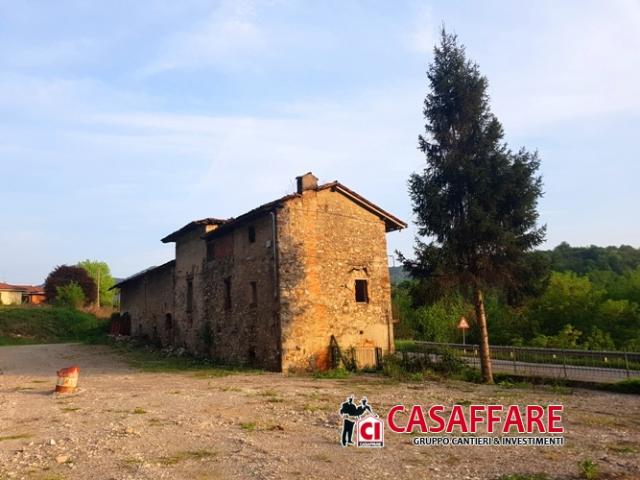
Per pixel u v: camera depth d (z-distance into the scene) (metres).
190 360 25.25
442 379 18.78
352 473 7.00
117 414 11.33
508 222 19.19
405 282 23.70
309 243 21.48
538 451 8.27
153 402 12.93
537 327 40.50
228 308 24.11
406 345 30.11
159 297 33.19
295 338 20.41
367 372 21.03
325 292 21.53
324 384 16.72
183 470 7.15
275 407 12.23
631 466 7.27
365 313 22.55
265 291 21.27
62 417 11.05
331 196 22.55
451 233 19.45
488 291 19.88
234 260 23.75
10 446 8.59
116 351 31.05
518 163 18.81
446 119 20.22
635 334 37.38
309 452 8.16
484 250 19.19
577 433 9.68
